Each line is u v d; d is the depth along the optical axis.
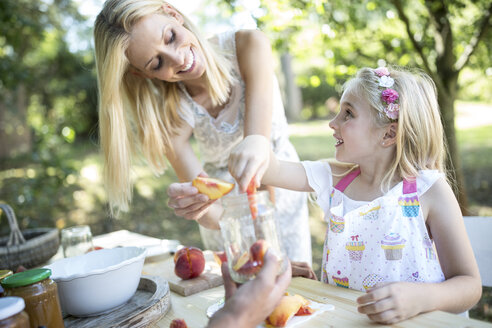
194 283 1.38
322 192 1.55
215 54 1.72
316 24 3.69
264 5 3.53
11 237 1.89
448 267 1.32
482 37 3.28
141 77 1.76
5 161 7.59
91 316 1.18
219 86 1.73
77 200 7.06
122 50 1.50
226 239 0.98
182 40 1.55
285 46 3.91
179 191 1.29
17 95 7.24
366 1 3.61
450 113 3.34
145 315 1.14
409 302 1.02
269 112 1.66
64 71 9.61
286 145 2.03
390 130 1.40
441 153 1.49
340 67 3.61
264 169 1.21
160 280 1.35
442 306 1.09
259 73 1.71
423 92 1.45
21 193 5.03
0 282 1.09
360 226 1.41
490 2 3.23
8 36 4.77
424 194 1.37
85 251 1.69
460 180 3.37
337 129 1.47
